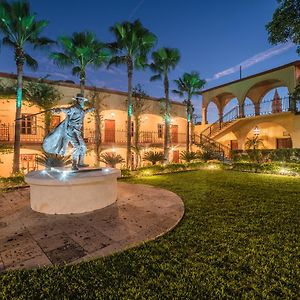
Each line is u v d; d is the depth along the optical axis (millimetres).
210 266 2928
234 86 22219
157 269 2867
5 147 13688
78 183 5031
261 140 23156
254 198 6738
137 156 19266
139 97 19719
